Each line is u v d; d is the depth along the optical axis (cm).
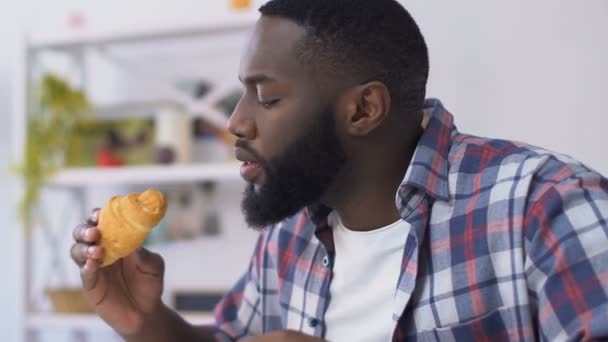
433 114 92
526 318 78
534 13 190
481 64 193
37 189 205
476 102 193
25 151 205
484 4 194
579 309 70
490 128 192
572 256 72
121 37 203
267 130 85
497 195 82
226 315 114
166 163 202
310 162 85
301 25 84
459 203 85
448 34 196
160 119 205
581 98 185
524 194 79
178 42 217
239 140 87
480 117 193
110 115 216
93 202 225
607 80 183
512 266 79
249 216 89
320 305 96
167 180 208
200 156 210
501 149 87
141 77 219
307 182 86
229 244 212
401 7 89
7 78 233
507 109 191
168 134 204
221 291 203
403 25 87
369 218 91
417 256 85
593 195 75
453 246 83
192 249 215
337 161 86
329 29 83
